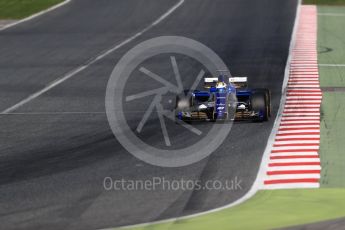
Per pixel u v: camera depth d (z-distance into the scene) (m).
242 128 56.38
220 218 34.94
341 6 153.25
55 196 39.31
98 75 86.50
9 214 36.28
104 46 109.94
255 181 42.12
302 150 49.34
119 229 33.62
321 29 125.75
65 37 120.00
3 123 60.38
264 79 82.94
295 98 70.81
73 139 53.75
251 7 151.88
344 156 48.34
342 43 112.00
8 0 162.25
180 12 146.62
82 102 70.00
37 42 115.38
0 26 134.38
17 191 40.28
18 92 76.38
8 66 94.81
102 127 58.12
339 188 40.75
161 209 36.84
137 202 38.12
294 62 94.94
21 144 52.28
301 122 58.94
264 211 36.09
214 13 145.00
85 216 35.81
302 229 32.88
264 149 49.69
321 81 81.69
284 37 117.31
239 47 107.75
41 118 62.31
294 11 145.75
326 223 33.75
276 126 57.19
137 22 135.50
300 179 42.56
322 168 45.19
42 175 43.62
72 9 153.12
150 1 161.75
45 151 49.94
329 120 60.44
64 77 85.44
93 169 45.00
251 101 58.19
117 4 158.50
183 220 34.78
